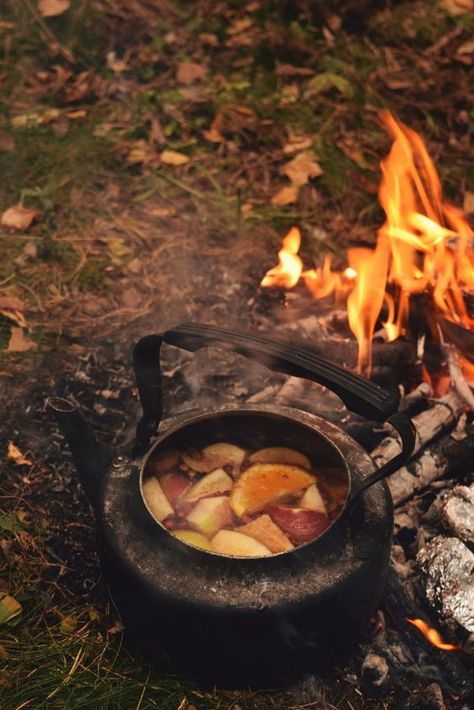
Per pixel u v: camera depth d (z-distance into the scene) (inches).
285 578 36.6
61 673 40.3
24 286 54.7
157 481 39.5
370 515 38.3
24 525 44.6
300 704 39.8
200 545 37.9
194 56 72.1
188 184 61.6
